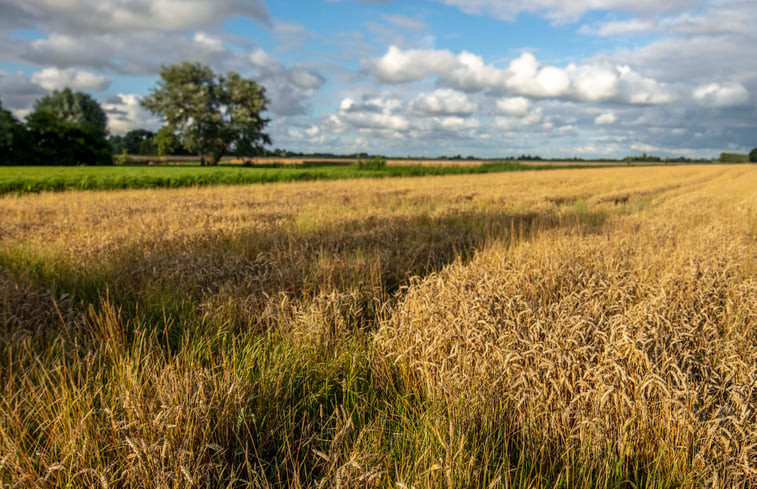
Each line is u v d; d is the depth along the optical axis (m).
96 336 3.73
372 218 10.27
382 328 3.78
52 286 4.95
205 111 64.88
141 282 5.25
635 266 5.68
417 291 4.42
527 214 12.05
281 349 3.62
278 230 8.62
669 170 68.19
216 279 5.36
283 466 2.56
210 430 2.50
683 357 3.08
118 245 6.79
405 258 6.39
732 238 8.00
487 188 23.52
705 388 2.69
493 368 2.98
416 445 2.46
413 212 11.34
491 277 4.55
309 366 3.43
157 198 16.58
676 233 8.44
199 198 16.70
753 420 2.55
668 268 5.45
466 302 3.75
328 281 5.03
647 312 3.53
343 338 3.85
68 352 3.56
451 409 2.71
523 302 3.76
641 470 2.46
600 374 2.72
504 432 2.63
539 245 6.63
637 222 10.23
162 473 2.10
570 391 2.71
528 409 2.66
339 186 25.39
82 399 2.74
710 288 4.71
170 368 2.85
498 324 3.47
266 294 4.41
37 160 57.78
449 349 3.35
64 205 13.88
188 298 4.70
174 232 7.77
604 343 3.09
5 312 3.96
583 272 5.08
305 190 21.42
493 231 8.77
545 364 2.79
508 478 2.25
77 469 2.19
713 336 3.66
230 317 4.19
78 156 62.75
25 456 2.24
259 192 20.27
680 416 2.46
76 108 89.50
